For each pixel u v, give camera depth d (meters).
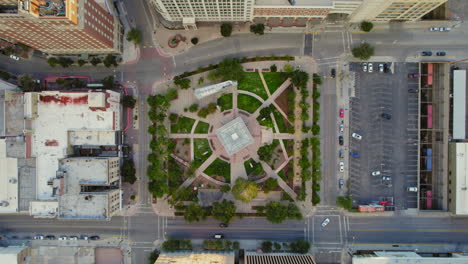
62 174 83.19
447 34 90.19
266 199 92.69
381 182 92.12
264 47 91.94
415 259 85.62
